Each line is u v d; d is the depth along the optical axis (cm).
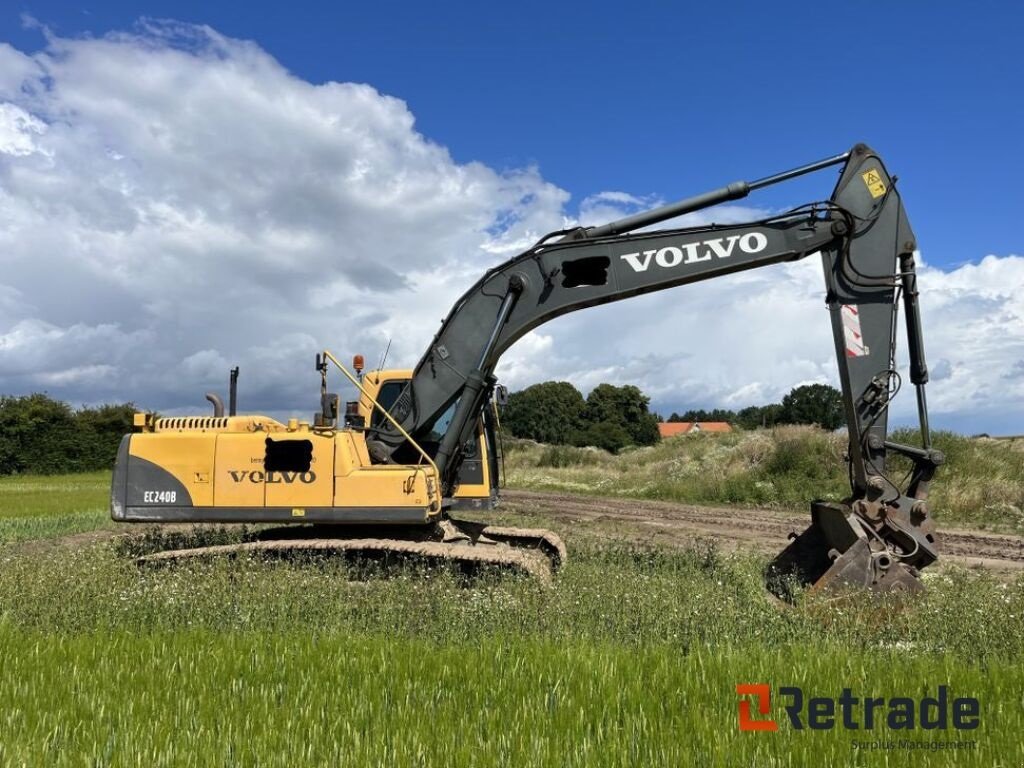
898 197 935
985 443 2347
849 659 591
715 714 480
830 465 2506
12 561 1008
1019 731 460
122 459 1002
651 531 1769
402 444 1048
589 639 663
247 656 607
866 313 922
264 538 1116
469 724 463
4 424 5538
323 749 430
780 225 949
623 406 7612
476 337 1019
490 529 1154
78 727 463
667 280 967
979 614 725
